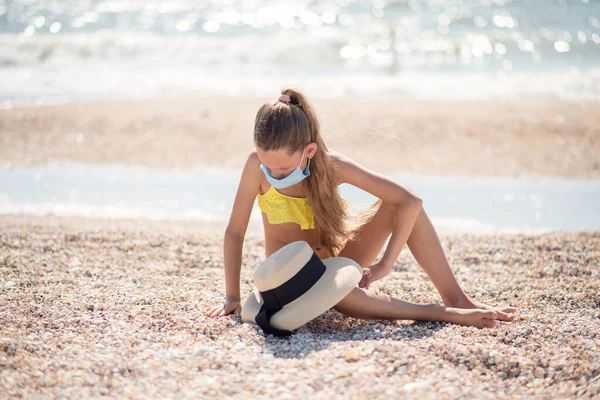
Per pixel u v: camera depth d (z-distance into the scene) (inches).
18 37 740.7
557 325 146.9
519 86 592.7
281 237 155.6
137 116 463.8
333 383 113.7
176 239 228.7
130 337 135.0
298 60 709.3
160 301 162.1
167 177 346.6
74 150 392.5
